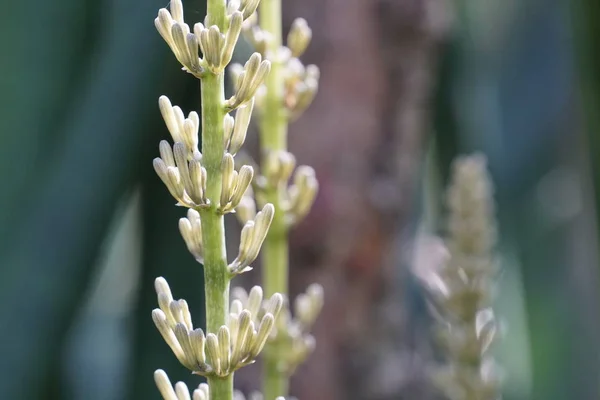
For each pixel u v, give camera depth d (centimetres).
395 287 116
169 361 113
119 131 99
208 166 67
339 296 111
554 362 169
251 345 67
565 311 171
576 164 176
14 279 97
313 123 110
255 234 68
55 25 102
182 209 114
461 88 162
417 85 119
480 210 92
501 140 189
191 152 68
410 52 116
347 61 111
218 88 67
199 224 69
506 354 196
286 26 110
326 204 109
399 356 115
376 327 112
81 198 98
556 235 176
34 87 101
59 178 98
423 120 129
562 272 174
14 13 101
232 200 67
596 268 108
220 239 67
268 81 79
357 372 112
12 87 101
